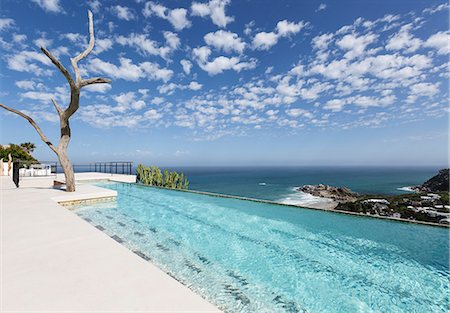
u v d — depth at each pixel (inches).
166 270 142.5
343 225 237.1
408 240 197.0
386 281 136.7
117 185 544.1
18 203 242.1
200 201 370.9
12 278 93.0
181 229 232.2
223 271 143.7
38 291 83.9
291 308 108.9
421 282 136.1
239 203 345.1
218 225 247.9
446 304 115.5
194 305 76.6
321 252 177.6
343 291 125.3
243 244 193.3
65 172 319.0
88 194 310.3
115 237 198.5
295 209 287.7
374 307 112.1
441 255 170.6
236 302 111.9
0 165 650.8
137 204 345.7
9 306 74.9
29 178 504.1
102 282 90.5
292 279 136.9
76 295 81.5
